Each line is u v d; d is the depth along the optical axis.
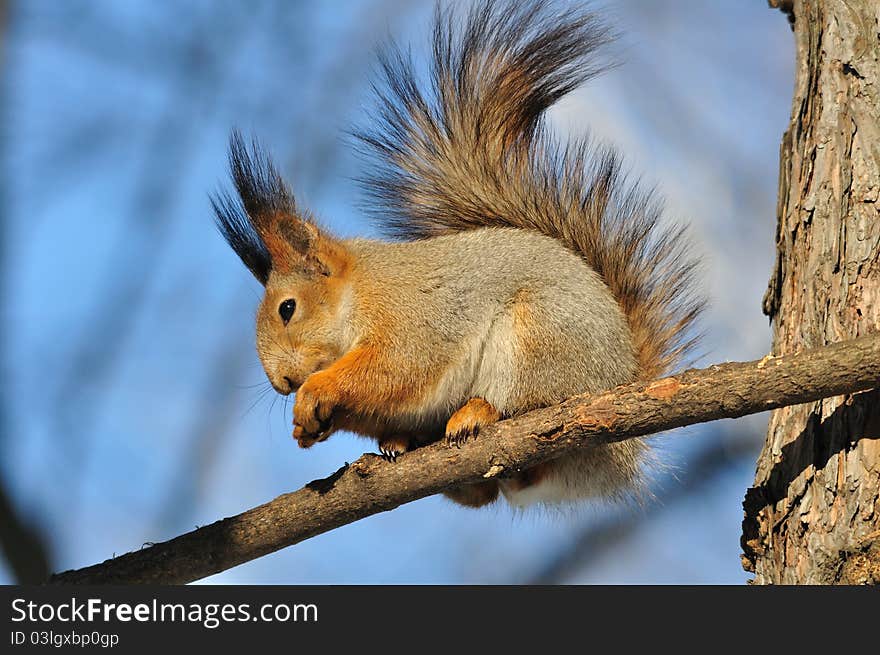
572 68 11.51
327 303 10.76
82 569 9.07
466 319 10.26
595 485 10.58
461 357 10.26
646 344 10.80
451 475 8.45
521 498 10.70
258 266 11.84
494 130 11.57
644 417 7.90
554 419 8.21
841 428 7.62
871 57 8.12
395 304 10.33
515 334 10.08
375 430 10.53
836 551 7.45
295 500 8.71
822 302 7.98
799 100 8.52
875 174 7.90
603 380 10.12
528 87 11.52
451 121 11.67
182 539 8.87
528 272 10.25
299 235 10.98
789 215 8.41
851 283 7.82
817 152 8.23
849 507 7.46
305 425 9.89
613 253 11.12
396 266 10.52
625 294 10.98
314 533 8.76
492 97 11.57
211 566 8.84
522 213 11.48
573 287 10.22
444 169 11.69
